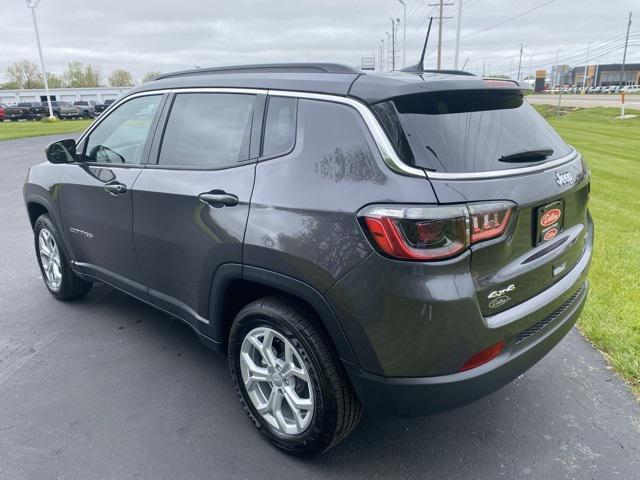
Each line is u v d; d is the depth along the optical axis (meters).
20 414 2.97
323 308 2.26
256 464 2.60
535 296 2.45
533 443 2.73
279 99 2.59
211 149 2.88
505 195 2.18
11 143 21.31
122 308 4.38
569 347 3.71
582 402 3.08
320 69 2.60
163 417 2.95
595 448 2.69
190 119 3.05
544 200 2.36
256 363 2.74
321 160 2.33
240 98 2.79
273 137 2.58
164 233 3.05
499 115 2.55
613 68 112.38
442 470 2.55
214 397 3.14
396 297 2.06
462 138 2.26
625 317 4.05
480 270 2.14
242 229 2.52
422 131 2.19
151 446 2.72
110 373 3.39
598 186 10.14
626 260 5.41
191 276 2.95
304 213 2.29
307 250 2.26
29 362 3.53
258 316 2.56
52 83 111.12
